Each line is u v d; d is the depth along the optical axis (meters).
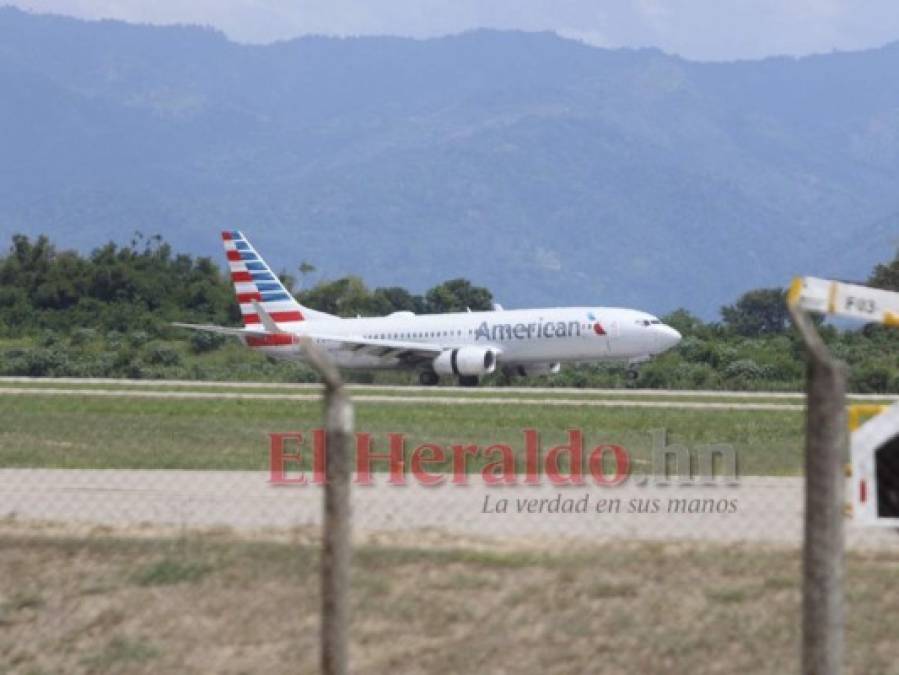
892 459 71.19
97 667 58.97
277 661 58.72
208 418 162.00
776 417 173.38
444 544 72.06
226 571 67.50
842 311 63.31
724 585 64.62
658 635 59.44
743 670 56.78
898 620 60.47
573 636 59.53
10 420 152.00
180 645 60.38
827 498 45.84
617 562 68.12
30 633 62.06
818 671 46.19
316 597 64.12
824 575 46.03
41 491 94.00
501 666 57.38
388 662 57.59
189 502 88.31
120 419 156.62
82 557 70.06
